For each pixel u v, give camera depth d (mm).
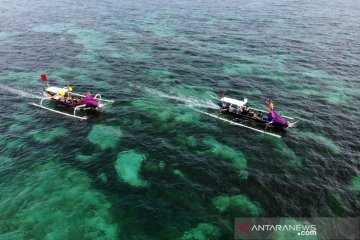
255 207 28719
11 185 30969
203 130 41031
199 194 30094
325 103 49125
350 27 93812
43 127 41062
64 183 31297
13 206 28438
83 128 40844
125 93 50469
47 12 111062
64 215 27578
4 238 25422
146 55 67812
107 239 25500
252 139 39438
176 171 33125
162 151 36312
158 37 81375
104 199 29328
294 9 122875
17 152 35969
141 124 41844
